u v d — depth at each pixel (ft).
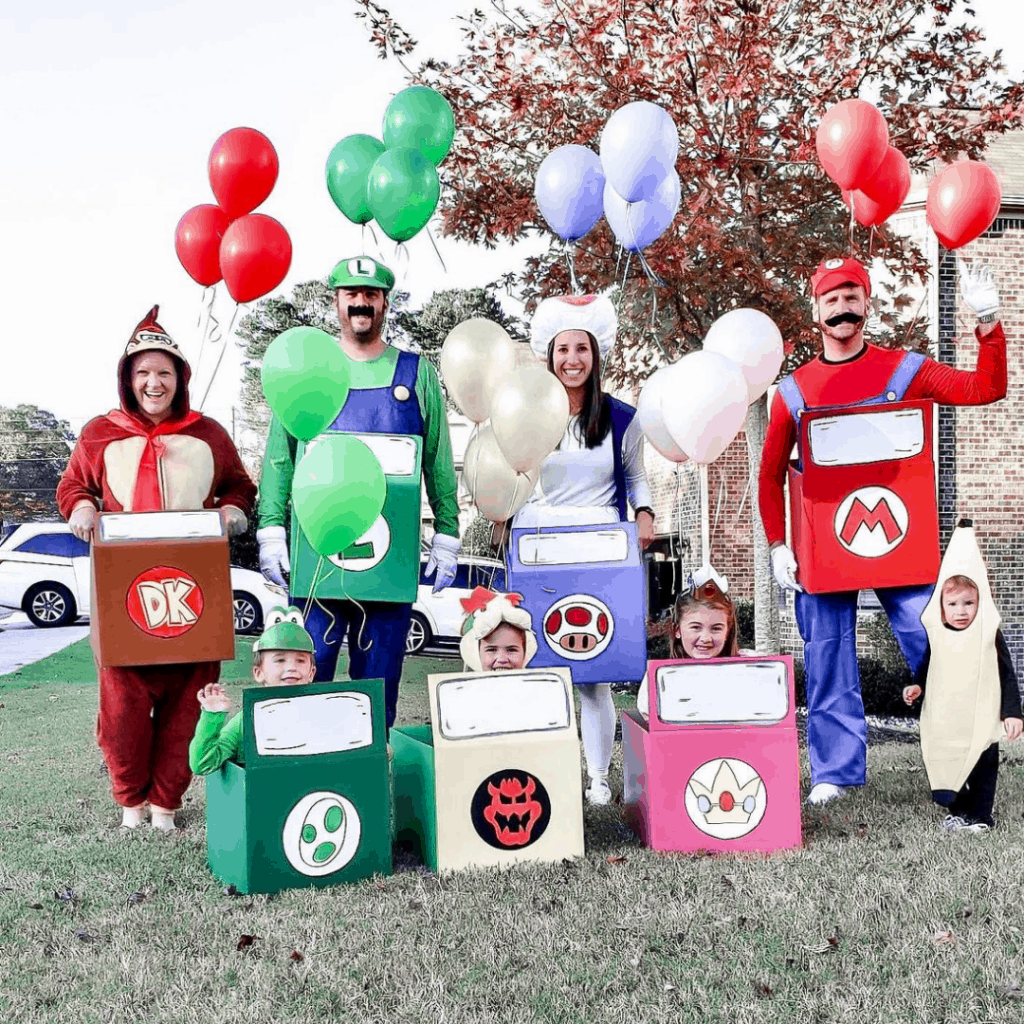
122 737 16.75
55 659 46.68
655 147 17.07
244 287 17.12
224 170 17.43
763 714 14.99
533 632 16.57
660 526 50.08
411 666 45.27
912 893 12.68
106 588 15.93
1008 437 44.32
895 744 28.84
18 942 12.00
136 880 14.21
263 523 17.12
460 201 28.89
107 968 11.15
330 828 13.84
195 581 16.21
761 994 10.25
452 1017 9.81
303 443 16.80
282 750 13.67
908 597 17.51
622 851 14.99
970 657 16.21
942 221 17.31
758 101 27.14
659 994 10.29
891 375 17.93
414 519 16.63
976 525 44.04
